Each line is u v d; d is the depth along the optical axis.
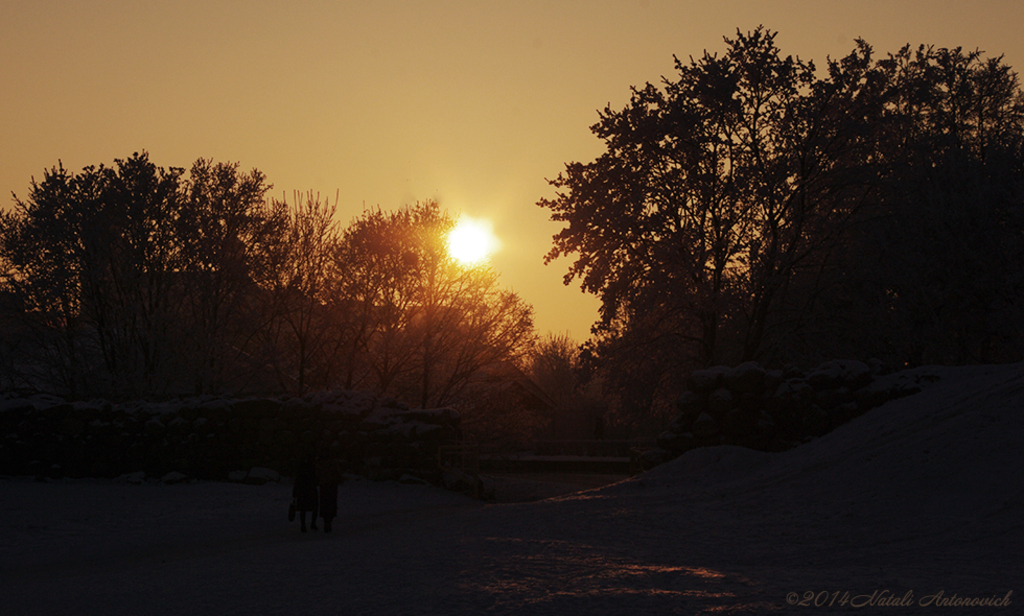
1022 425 14.39
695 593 7.73
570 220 31.55
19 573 11.93
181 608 8.30
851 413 19.78
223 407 25.67
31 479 25.27
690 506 15.07
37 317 32.94
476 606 7.59
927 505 12.38
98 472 25.70
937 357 29.89
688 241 30.75
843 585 7.86
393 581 9.12
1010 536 10.30
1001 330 28.89
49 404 27.69
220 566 11.18
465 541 12.43
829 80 31.00
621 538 12.38
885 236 30.70
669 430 21.44
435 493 22.38
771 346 31.89
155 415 26.09
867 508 12.80
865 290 31.33
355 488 22.28
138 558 12.93
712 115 30.91
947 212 29.84
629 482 18.72
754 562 10.13
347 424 24.83
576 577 8.90
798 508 13.65
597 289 30.77
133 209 33.00
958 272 29.59
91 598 9.27
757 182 29.94
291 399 25.72
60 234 32.31
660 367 32.59
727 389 20.89
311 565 10.70
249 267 33.53
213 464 25.14
